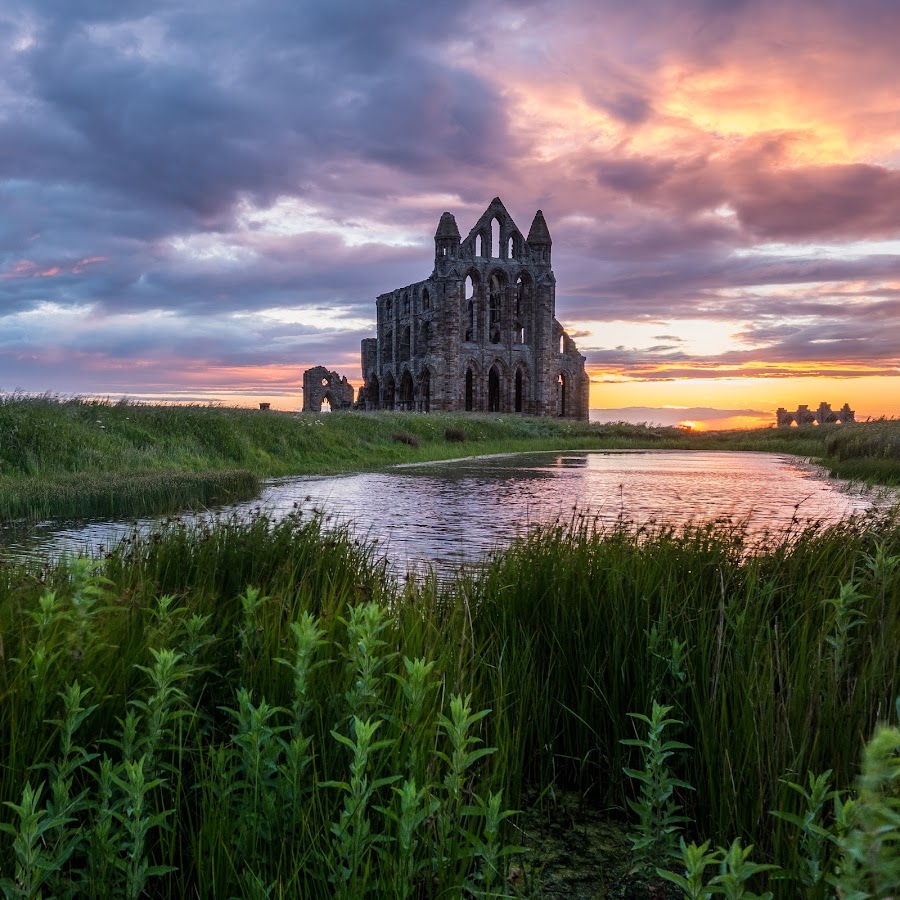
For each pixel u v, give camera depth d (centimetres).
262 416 3256
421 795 229
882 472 2378
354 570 603
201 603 427
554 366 8181
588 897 291
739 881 182
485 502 1723
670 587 446
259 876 240
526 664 410
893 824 130
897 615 395
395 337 8556
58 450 2019
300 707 266
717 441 5609
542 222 8112
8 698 275
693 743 366
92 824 245
